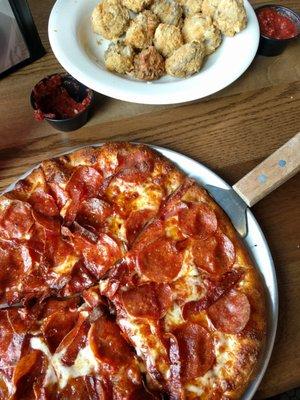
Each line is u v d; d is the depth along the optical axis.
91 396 0.29
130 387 0.29
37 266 0.34
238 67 0.42
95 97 0.44
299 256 0.36
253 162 0.41
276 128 0.43
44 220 0.34
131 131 0.42
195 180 0.36
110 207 0.35
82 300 0.33
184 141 0.42
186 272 0.32
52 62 0.46
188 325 0.31
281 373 0.32
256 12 0.48
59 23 0.44
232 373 0.29
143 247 0.33
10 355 0.31
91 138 0.42
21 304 0.33
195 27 0.44
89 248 0.34
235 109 0.44
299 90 0.46
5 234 0.34
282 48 0.47
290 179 0.39
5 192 0.36
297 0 0.52
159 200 0.35
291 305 0.34
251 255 0.34
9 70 0.45
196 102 0.44
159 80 0.43
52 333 0.32
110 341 0.31
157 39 0.43
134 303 0.32
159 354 0.30
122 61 0.42
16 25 0.41
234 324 0.30
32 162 0.40
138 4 0.45
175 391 0.29
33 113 0.43
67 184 0.36
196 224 0.34
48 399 0.29
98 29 0.45
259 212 0.38
